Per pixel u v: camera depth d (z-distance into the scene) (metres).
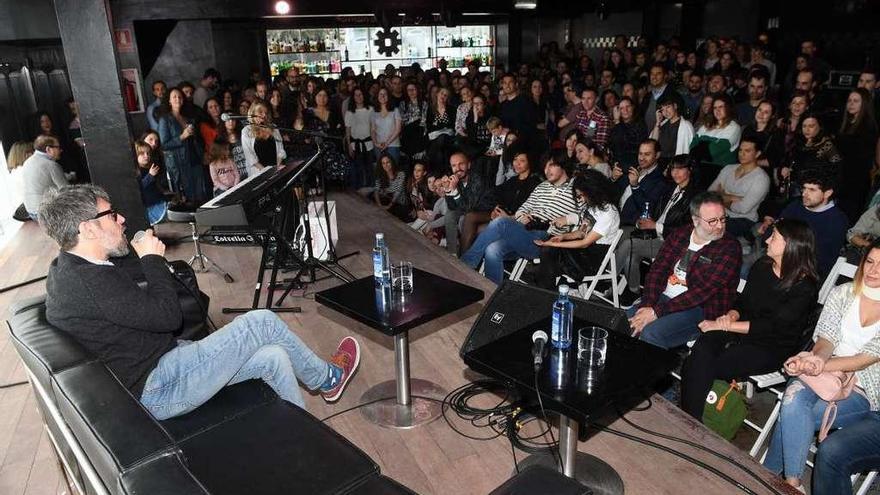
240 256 4.76
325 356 3.21
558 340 2.14
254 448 1.86
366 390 2.91
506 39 12.73
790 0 10.06
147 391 2.02
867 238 3.63
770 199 4.81
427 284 2.74
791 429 2.52
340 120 8.19
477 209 5.16
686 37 11.86
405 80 8.99
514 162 5.01
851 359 2.48
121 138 4.02
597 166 5.00
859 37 9.18
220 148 5.22
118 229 2.08
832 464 2.36
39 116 7.19
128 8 7.46
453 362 3.14
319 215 4.38
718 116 5.29
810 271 2.79
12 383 3.10
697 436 2.53
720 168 5.22
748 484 2.25
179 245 5.04
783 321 2.83
